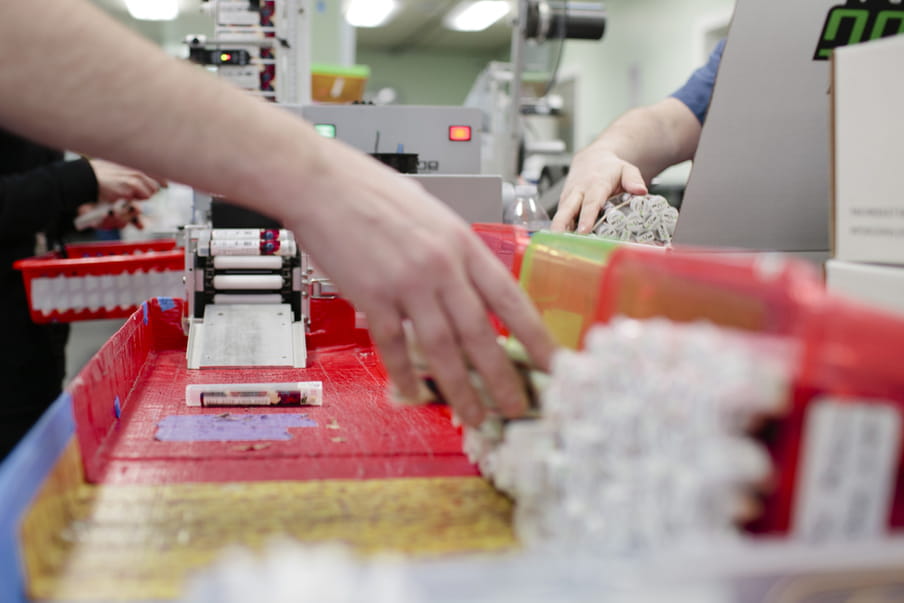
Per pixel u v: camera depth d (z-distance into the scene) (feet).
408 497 2.13
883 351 1.17
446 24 34.88
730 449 1.13
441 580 0.93
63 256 6.25
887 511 1.18
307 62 8.46
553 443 1.64
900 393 1.17
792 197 3.06
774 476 1.15
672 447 1.20
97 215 6.52
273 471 2.37
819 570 0.96
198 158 1.84
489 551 1.73
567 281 2.23
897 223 1.92
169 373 4.20
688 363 1.22
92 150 1.90
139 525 1.88
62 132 1.87
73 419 2.17
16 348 5.60
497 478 2.04
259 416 3.17
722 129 2.94
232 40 6.89
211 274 4.81
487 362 1.86
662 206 4.12
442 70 43.21
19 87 1.83
